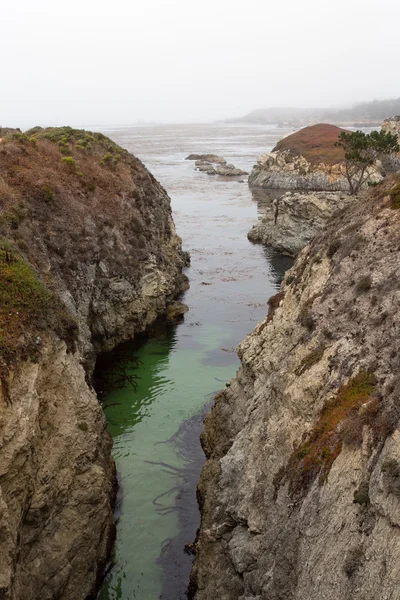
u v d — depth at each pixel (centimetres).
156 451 2833
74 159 4566
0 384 1781
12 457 1730
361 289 2125
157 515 2381
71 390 2200
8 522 1642
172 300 4906
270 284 5656
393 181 2652
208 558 2016
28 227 3275
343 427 1647
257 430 2195
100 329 3872
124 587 2045
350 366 1872
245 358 2791
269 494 1862
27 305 2164
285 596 1533
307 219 6738
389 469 1322
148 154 19800
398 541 1218
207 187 12369
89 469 2152
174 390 3444
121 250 4172
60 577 1880
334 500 1498
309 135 13325
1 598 1534
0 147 4069
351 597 1270
